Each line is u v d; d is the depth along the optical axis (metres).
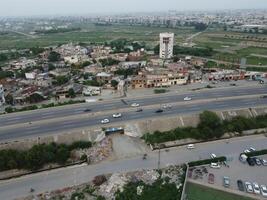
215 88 160.88
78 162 95.75
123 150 102.44
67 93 151.38
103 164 94.62
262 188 81.56
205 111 117.31
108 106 132.75
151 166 92.88
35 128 110.75
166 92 154.12
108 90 163.25
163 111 125.50
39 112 127.25
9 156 92.00
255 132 116.31
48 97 151.12
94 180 85.50
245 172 90.25
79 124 114.06
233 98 142.62
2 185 84.56
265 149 102.25
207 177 87.31
